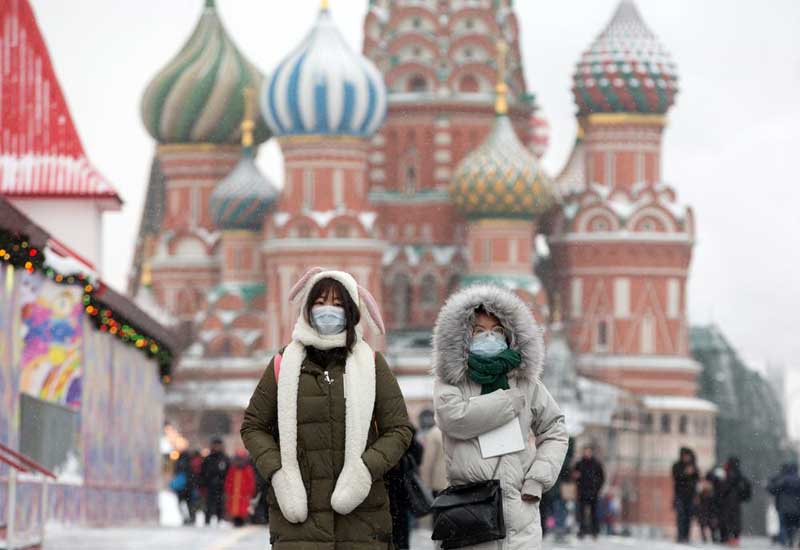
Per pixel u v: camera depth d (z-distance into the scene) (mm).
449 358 15672
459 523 15367
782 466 49375
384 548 15117
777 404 172875
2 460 26750
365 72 159875
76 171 50594
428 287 166750
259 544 33312
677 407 162750
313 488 14914
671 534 129375
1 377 31984
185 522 62125
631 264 165125
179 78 171375
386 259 166625
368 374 15055
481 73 168000
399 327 166375
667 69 167375
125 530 39312
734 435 175750
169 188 173125
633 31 168625
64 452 39219
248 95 169500
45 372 38844
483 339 15742
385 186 168000
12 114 50844
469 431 15531
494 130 162500
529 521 15586
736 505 52375
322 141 159500
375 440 15195
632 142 167625
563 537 46938
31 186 50312
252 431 15133
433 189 167250
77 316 38906
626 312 165000
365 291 15469
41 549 29844
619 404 155375
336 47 160500
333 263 158750
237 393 155625
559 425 15836
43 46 51188
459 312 15688
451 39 168125
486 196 159750
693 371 164875
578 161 169000
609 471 154625
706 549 42812
